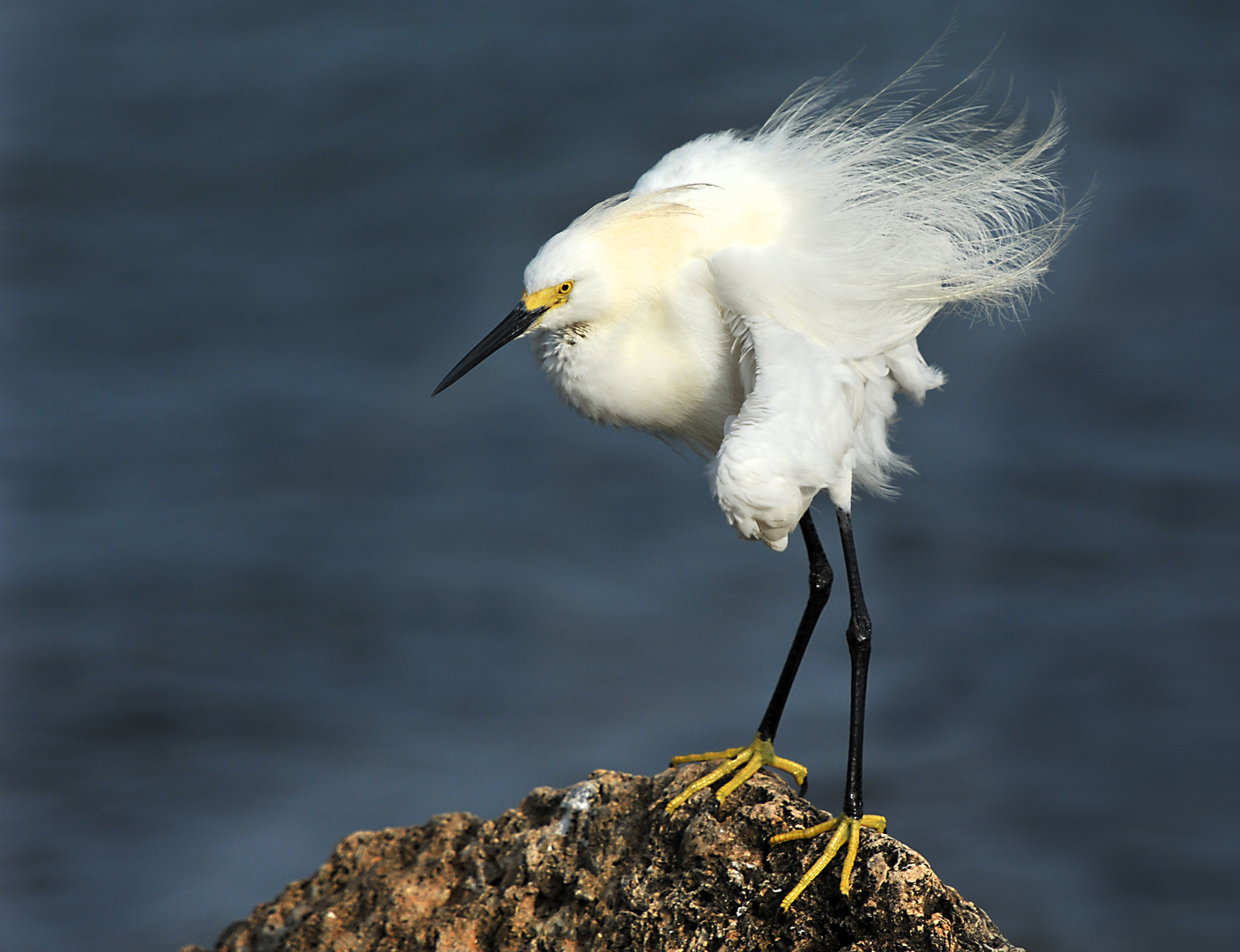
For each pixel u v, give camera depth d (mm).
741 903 5820
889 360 7047
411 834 7301
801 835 5793
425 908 6785
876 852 5641
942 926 5328
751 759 6523
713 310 7035
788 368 6230
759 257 6734
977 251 7203
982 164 7395
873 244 6961
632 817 6449
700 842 5941
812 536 6969
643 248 7070
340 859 7457
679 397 7395
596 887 6238
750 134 8461
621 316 7238
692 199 7059
